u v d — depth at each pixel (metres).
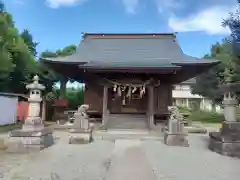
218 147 7.95
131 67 13.24
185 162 6.56
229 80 9.12
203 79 24.39
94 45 18.62
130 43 18.61
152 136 11.66
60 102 24.02
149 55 16.70
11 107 17.41
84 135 9.50
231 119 8.33
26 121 8.14
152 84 14.58
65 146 8.81
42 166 5.88
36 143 7.86
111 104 16.33
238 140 7.61
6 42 15.18
